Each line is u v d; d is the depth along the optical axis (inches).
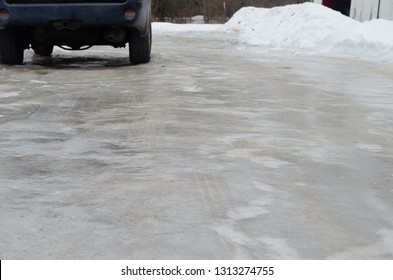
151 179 112.2
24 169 117.9
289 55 404.5
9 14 267.7
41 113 173.6
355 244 86.2
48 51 364.2
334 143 145.9
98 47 449.4
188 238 86.4
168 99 199.0
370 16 660.7
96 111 177.3
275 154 132.5
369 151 139.4
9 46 294.4
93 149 133.6
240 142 142.3
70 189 106.3
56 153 130.0
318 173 119.6
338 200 104.3
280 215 95.9
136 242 84.9
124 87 224.2
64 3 267.9
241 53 410.3
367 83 261.9
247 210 97.5
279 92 224.2
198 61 333.1
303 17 503.2
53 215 94.2
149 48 311.1
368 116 183.9
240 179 113.3
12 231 88.0
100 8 268.2
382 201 104.7
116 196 102.7
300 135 152.6
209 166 121.3
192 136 147.1
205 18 1300.4
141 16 276.4
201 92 216.4
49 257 80.2
